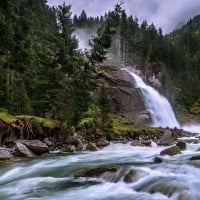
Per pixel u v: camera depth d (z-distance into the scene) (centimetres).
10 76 4525
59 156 2441
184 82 11538
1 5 5338
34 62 4766
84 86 3856
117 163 1861
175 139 3609
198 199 1047
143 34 13638
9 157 2308
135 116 7181
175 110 9212
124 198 1187
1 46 4597
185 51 14550
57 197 1266
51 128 3066
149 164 1688
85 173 1537
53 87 3938
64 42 4556
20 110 3878
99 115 4075
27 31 5772
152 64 11400
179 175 1344
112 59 11550
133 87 7944
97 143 3170
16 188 1468
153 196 1174
